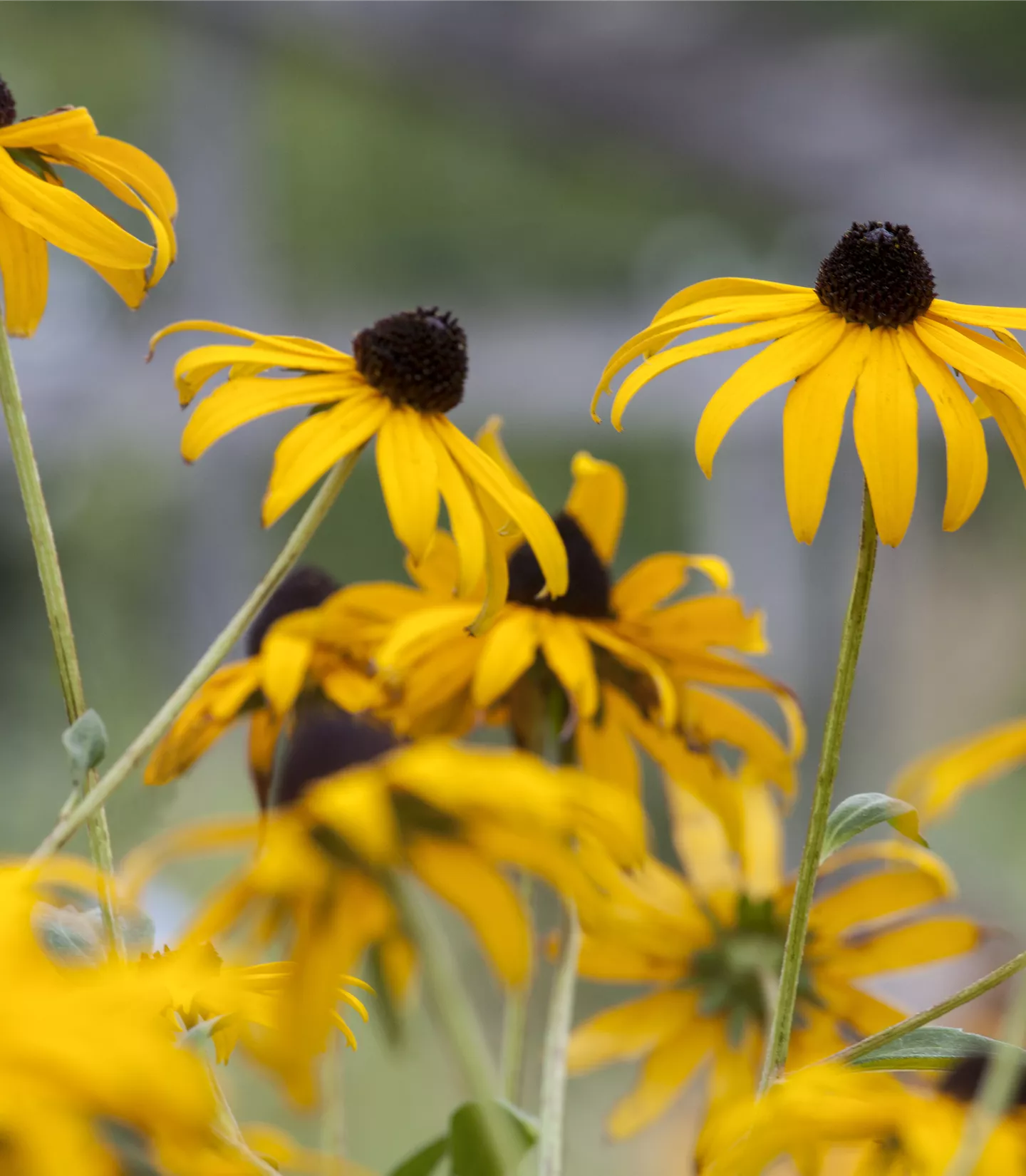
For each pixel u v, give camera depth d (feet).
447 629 3.10
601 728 3.18
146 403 14.02
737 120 12.23
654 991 3.19
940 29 11.55
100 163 3.07
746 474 11.50
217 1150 2.74
